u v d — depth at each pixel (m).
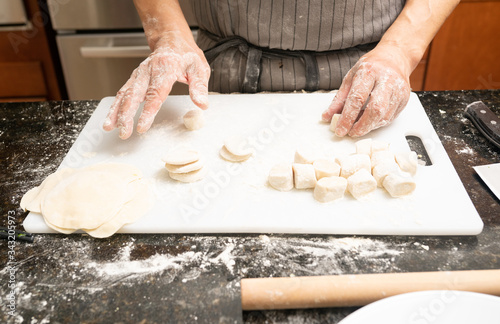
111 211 0.79
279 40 1.16
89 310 0.65
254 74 1.17
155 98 0.97
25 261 0.73
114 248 0.75
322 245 0.76
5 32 1.95
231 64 1.21
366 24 1.15
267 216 0.79
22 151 1.01
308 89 1.21
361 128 0.96
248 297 0.62
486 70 2.05
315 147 0.97
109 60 1.99
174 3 1.23
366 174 0.83
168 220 0.78
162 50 1.05
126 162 0.94
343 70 1.19
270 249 0.75
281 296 0.62
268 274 0.70
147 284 0.69
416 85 2.13
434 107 1.13
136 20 1.90
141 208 0.81
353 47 1.21
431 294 0.60
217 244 0.76
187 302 0.66
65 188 0.83
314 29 1.14
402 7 1.22
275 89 1.22
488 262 0.72
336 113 1.03
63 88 2.21
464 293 0.60
